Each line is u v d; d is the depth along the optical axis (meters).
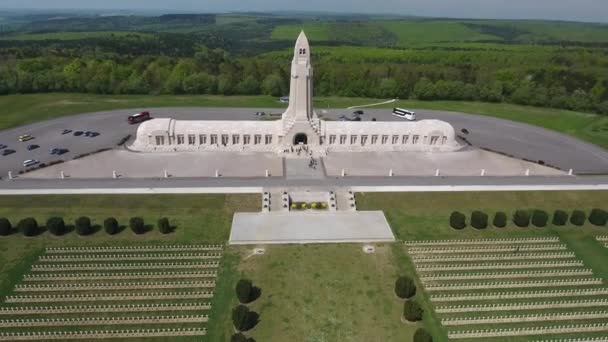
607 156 101.75
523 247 64.25
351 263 59.31
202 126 95.69
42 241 62.62
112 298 52.31
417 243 64.25
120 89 154.38
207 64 178.25
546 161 97.75
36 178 79.75
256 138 96.19
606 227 69.88
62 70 164.50
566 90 158.88
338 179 81.56
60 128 114.12
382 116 134.12
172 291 53.66
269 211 71.38
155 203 72.12
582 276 58.72
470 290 55.19
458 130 121.19
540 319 50.75
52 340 46.22
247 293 50.59
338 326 48.47
